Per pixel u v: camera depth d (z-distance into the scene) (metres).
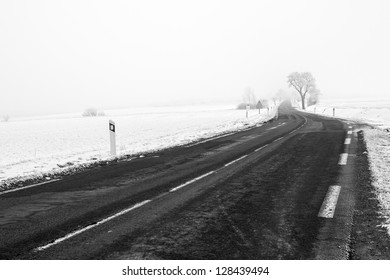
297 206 6.00
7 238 5.02
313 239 4.56
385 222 5.03
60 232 5.20
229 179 8.37
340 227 4.94
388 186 6.95
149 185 8.16
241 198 6.65
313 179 7.97
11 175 10.74
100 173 10.12
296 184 7.57
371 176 7.92
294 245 4.40
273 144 14.70
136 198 7.01
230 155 12.27
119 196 7.26
